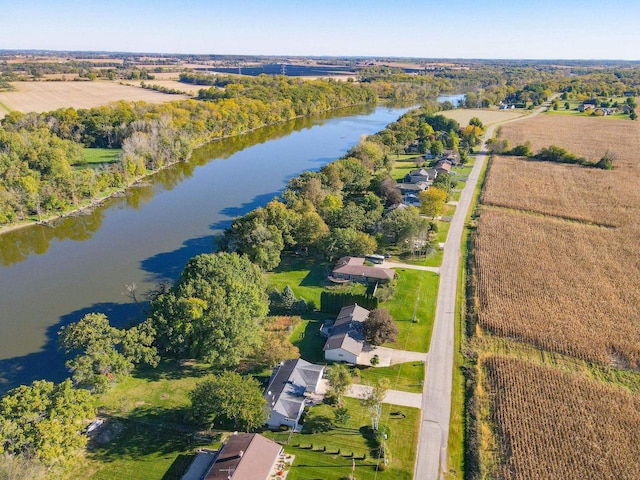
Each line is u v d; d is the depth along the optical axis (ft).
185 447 203.92
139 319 292.40
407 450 200.44
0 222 422.41
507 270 351.46
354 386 237.86
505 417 214.07
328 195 433.48
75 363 216.95
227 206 490.08
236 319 247.09
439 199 442.09
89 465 193.36
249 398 204.44
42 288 331.98
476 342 272.10
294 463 193.77
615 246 392.27
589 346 263.49
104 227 438.81
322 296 300.81
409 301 314.76
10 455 166.30
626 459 191.93
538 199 508.12
